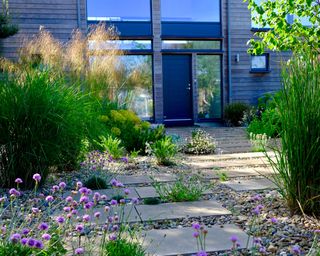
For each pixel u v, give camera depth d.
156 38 11.00
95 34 8.05
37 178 2.39
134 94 9.19
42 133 3.81
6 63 6.81
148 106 11.04
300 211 2.88
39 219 2.50
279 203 3.16
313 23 6.22
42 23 9.96
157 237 2.46
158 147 5.45
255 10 6.39
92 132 5.40
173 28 11.28
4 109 3.74
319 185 2.80
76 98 4.77
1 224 2.47
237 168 5.00
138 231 2.54
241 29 11.54
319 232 2.18
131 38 10.83
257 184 3.92
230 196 3.50
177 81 11.35
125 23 10.89
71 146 4.27
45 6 9.98
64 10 10.14
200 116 11.53
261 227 2.63
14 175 3.80
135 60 10.89
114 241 2.04
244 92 11.55
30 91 3.83
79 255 1.80
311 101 2.80
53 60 6.83
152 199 3.32
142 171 4.80
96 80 7.24
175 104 11.35
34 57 7.01
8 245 1.78
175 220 2.84
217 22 11.53
